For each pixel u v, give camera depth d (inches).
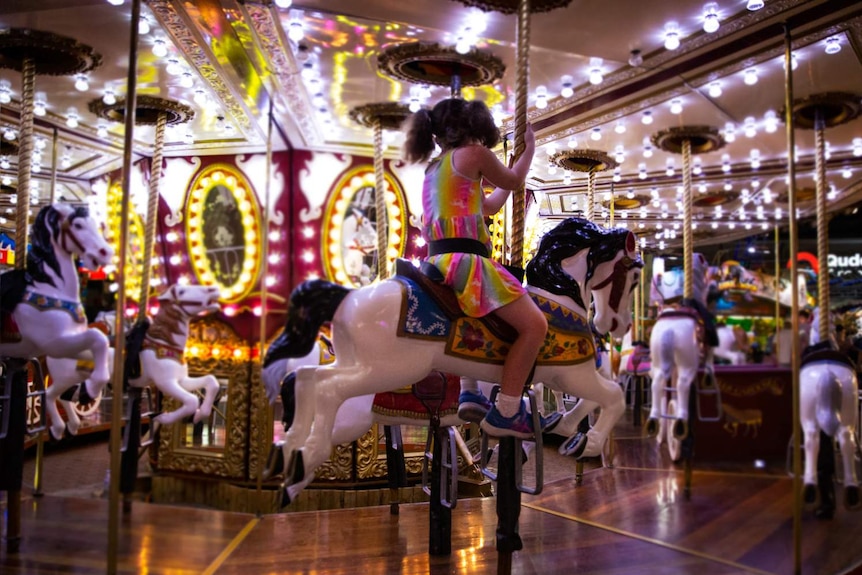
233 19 110.3
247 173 120.6
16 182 114.0
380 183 144.2
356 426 125.3
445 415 124.2
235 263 116.3
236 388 110.7
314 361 125.2
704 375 115.3
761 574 109.4
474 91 133.6
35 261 104.6
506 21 110.8
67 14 100.3
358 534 133.2
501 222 129.7
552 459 126.9
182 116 115.1
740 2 105.0
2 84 110.9
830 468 114.0
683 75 124.2
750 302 118.9
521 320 97.9
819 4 105.8
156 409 103.0
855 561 114.2
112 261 106.0
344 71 127.3
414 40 116.0
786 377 115.2
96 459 101.4
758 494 112.6
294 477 91.7
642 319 120.6
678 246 123.9
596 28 112.7
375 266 152.6
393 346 96.7
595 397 108.9
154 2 99.3
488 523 139.2
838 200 129.0
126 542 99.3
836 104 129.1
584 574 112.3
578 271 110.0
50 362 103.3
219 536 110.3
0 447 101.3
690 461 115.5
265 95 128.2
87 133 110.0
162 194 112.1
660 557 114.6
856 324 122.3
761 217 127.0
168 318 105.1
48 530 100.9
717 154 129.8
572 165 128.0
